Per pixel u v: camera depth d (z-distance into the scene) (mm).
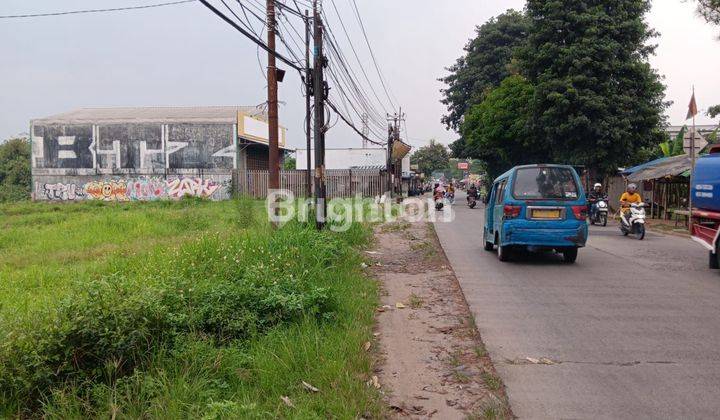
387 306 7570
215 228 17094
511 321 6773
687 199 21234
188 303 5867
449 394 4609
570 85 26297
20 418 4156
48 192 37500
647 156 27688
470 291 8516
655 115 26750
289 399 4336
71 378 4523
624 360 5348
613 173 28625
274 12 13328
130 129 36938
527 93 29672
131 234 16094
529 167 10984
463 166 107938
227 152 36625
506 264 11156
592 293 8359
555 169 10898
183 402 4148
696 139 17609
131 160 37062
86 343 4652
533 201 10680
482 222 22281
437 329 6484
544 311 7254
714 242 10375
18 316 5066
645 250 13359
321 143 15141
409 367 5234
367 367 5051
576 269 10539
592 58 26625
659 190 23781
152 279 6766
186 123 36688
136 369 4531
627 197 16734
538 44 28422
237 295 6141
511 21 47031
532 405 4340
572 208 10656
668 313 7125
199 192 36750
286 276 7281
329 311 6594
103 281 5383
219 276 7629
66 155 37250
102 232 16281
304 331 5773
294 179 36844
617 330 6355
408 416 4211
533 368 5152
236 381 4699
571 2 27109
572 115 26453
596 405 4328
